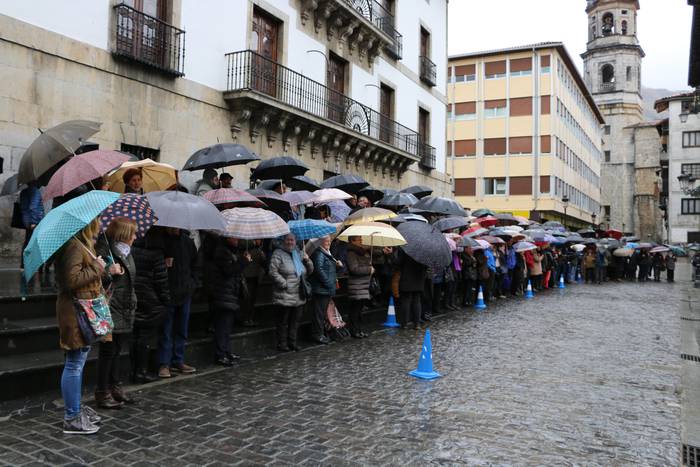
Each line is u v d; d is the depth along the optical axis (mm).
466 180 46188
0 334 5523
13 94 9492
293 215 9875
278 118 15047
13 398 5020
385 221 10930
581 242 22703
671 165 53625
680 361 7758
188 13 12844
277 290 7570
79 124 6273
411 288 9789
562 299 16125
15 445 4051
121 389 5137
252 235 6574
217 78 13711
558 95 44719
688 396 5961
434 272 9875
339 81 19062
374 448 4227
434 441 4418
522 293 17109
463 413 5164
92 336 4230
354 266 8797
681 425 5000
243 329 7996
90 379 5641
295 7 16531
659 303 15680
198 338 7086
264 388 5816
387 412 5117
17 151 9531
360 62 19906
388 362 7199
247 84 14258
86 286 4172
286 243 7613
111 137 11102
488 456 4152
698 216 52312
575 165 51438
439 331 9773
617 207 73812
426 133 25609
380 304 11320
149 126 11891
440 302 12500
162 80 12180
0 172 8867
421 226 9398
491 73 45594
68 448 4031
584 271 23938
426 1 25344
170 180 7195
